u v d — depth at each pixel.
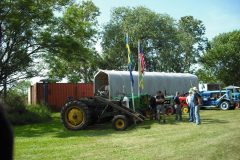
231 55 72.69
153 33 53.78
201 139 13.38
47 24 24.47
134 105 22.09
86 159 10.22
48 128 19.20
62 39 24.16
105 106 18.78
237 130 16.06
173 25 56.34
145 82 30.94
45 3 24.59
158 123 19.84
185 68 57.84
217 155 10.29
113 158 10.23
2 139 1.41
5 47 24.05
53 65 26.47
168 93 32.84
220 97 31.14
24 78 25.50
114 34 54.69
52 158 10.52
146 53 55.84
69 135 16.03
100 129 18.05
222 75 73.81
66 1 25.94
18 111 22.56
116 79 28.64
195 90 18.84
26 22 23.06
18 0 22.45
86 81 50.94
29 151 11.77
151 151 11.14
